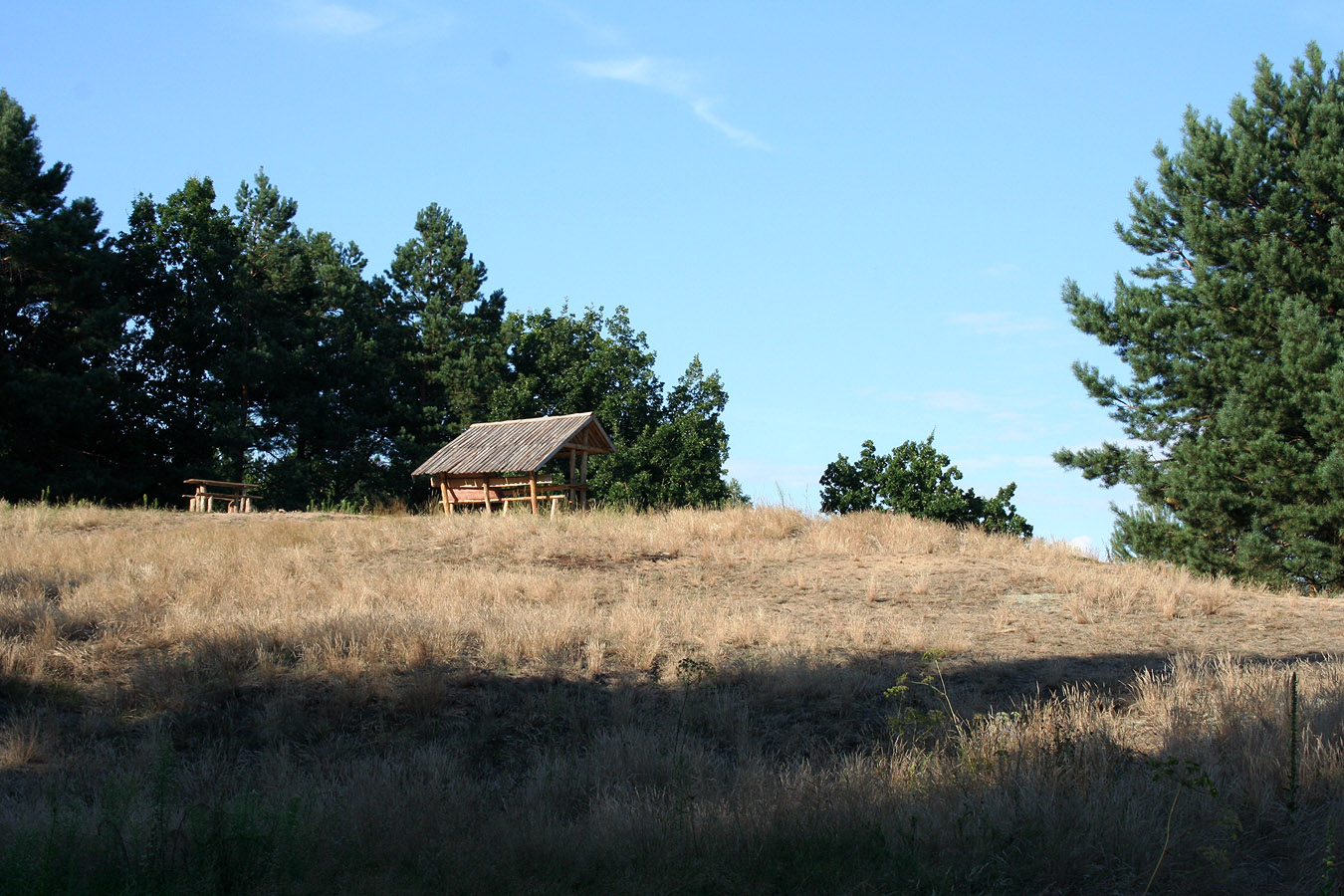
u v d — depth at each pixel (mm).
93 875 5707
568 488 26062
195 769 8094
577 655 11094
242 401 43094
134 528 19609
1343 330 24219
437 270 52594
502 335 49906
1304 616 13898
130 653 10508
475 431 27375
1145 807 6965
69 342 38031
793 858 6195
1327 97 26141
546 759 8320
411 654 10469
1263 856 6484
